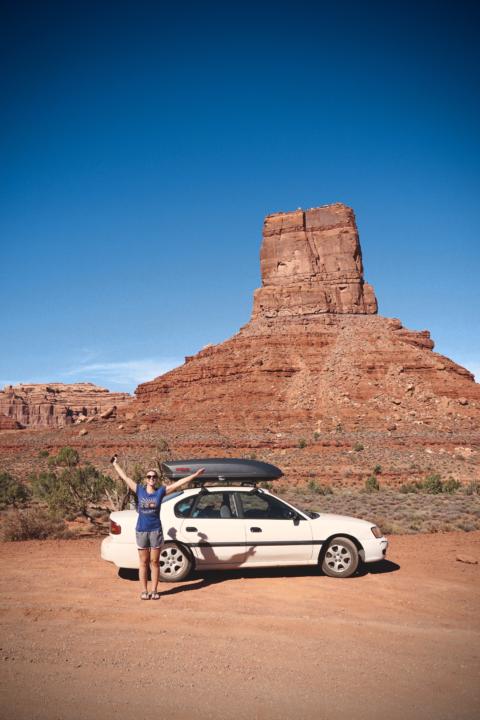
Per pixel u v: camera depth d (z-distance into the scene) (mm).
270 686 4875
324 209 108188
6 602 7426
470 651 5855
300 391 81188
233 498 9367
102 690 4758
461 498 33375
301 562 9188
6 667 5223
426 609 7473
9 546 12414
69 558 10812
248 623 6590
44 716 4293
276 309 102188
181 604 7406
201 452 62719
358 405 76875
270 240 109125
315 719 4293
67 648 5723
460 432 67938
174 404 85188
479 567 10594
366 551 9328
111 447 67438
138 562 8672
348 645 5922
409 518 21734
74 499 18875
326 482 48750
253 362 87500
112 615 6867
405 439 64125
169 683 4910
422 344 92312
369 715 4367
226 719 4273
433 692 4812
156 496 7941
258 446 64188
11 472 51875
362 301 101812
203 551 8883
